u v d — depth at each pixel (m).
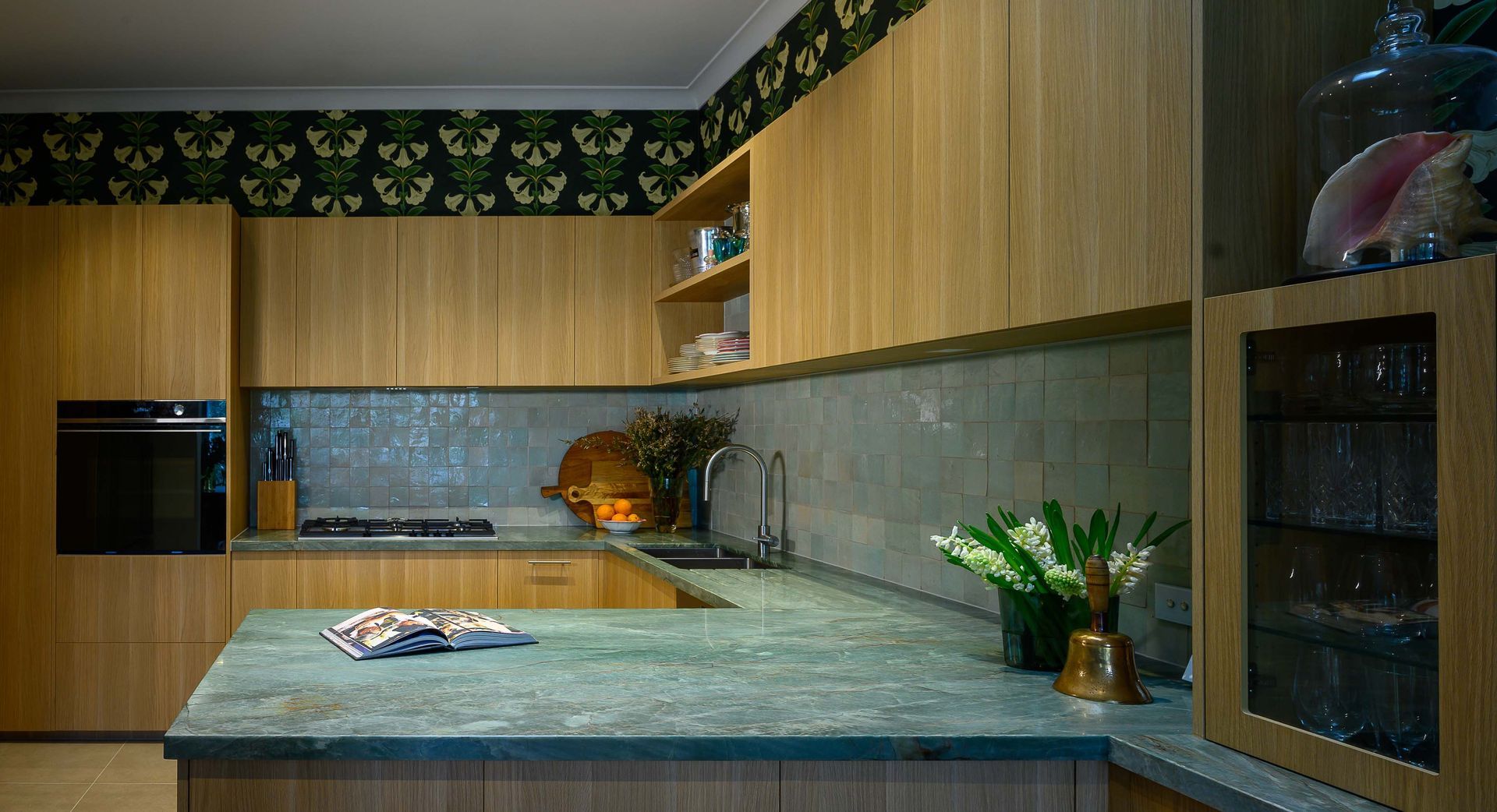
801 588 3.17
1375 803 1.21
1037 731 1.60
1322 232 1.37
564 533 4.93
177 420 4.51
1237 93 1.49
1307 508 1.32
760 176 3.38
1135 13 1.62
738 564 4.01
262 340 4.76
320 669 2.01
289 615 2.61
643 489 5.22
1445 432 1.12
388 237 4.85
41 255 4.48
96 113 5.05
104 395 4.50
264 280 4.77
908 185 2.37
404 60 4.66
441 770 1.60
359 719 1.65
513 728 1.61
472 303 4.89
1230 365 1.43
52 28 4.20
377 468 5.19
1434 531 1.15
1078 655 1.83
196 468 4.51
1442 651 1.13
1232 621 1.45
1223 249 1.48
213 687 1.86
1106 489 2.27
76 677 4.46
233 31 4.27
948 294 2.20
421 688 1.86
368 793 1.60
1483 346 1.08
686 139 5.30
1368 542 1.23
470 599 4.59
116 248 4.51
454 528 4.84
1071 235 1.78
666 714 1.70
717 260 4.07
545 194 5.25
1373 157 1.32
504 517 5.26
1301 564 1.33
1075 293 1.77
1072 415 2.38
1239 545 1.43
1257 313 1.38
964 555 2.05
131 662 4.47
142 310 4.51
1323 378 1.29
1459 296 1.10
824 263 2.86
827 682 1.92
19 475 4.46
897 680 1.94
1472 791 1.09
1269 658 1.39
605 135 5.28
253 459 5.08
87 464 4.48
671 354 4.98
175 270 4.52
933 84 2.25
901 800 1.62
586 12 4.12
